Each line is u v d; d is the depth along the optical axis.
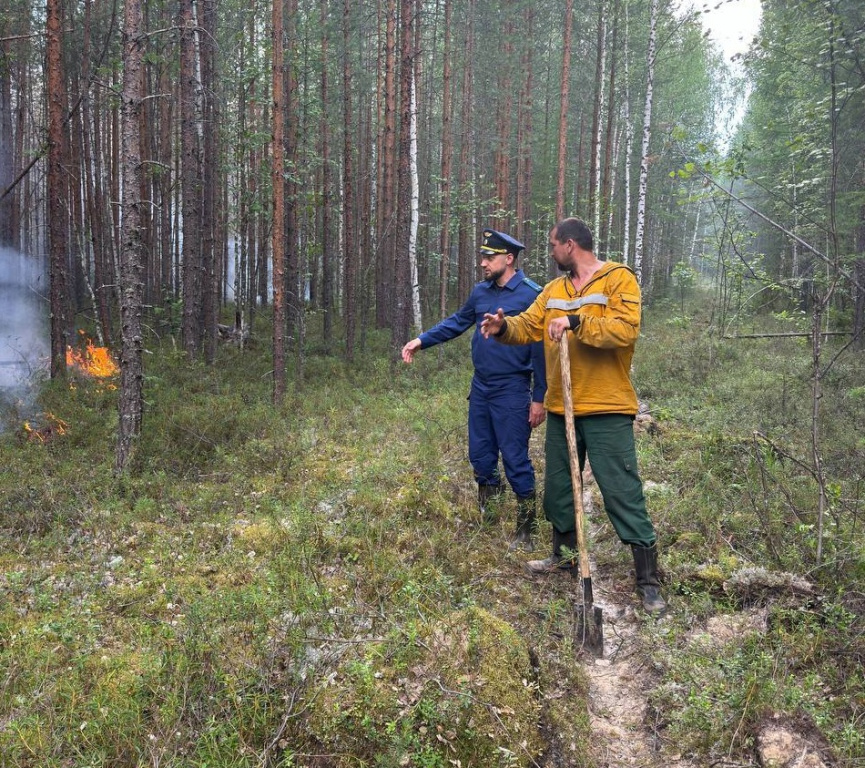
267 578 3.64
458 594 3.47
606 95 25.09
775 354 11.46
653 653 3.01
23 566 4.19
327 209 17.19
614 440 3.42
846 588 3.39
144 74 14.70
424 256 21.81
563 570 3.85
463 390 9.97
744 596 3.44
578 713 2.68
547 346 3.64
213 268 13.19
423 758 2.31
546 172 26.53
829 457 5.48
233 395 9.77
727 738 2.49
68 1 15.36
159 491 5.48
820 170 6.42
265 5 14.67
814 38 5.28
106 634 3.31
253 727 2.45
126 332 6.14
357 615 3.13
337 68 18.27
